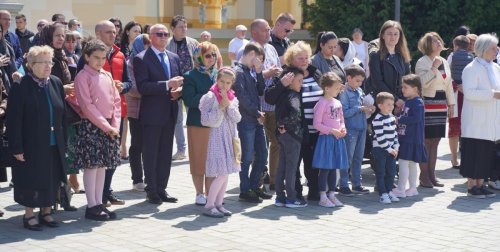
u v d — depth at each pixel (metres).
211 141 9.08
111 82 8.88
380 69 10.78
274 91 9.49
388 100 10.11
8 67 10.59
